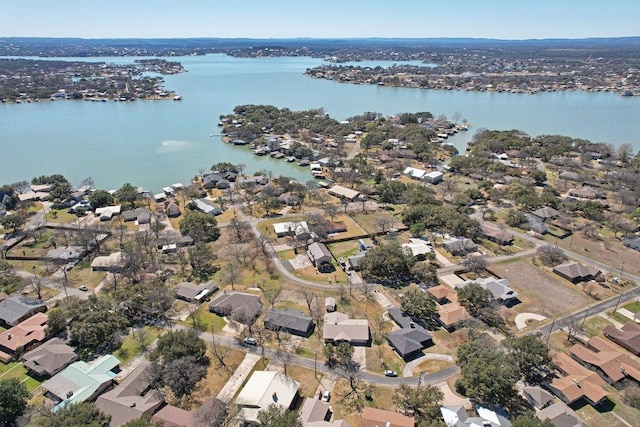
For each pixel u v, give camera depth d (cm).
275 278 10188
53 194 14625
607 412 6344
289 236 12462
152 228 12512
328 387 6831
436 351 7700
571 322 8100
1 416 5834
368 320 8612
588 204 13750
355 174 17488
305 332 8075
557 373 7012
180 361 6744
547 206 14438
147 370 6838
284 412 5919
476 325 8269
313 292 9606
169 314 8781
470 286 8931
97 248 11456
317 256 10650
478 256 10712
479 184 16938
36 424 5625
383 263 9925
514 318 8669
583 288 9762
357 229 12975
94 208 14250
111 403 6131
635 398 6512
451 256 11281
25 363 7106
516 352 7062
